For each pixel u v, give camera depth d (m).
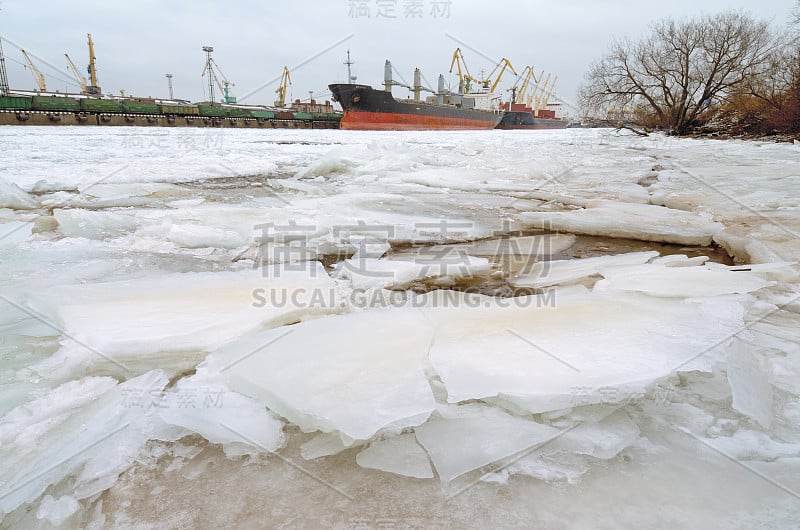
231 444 1.17
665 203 4.78
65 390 1.36
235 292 2.07
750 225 3.50
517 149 11.29
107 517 0.98
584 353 1.49
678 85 21.91
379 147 8.88
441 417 1.26
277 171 7.41
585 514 0.98
